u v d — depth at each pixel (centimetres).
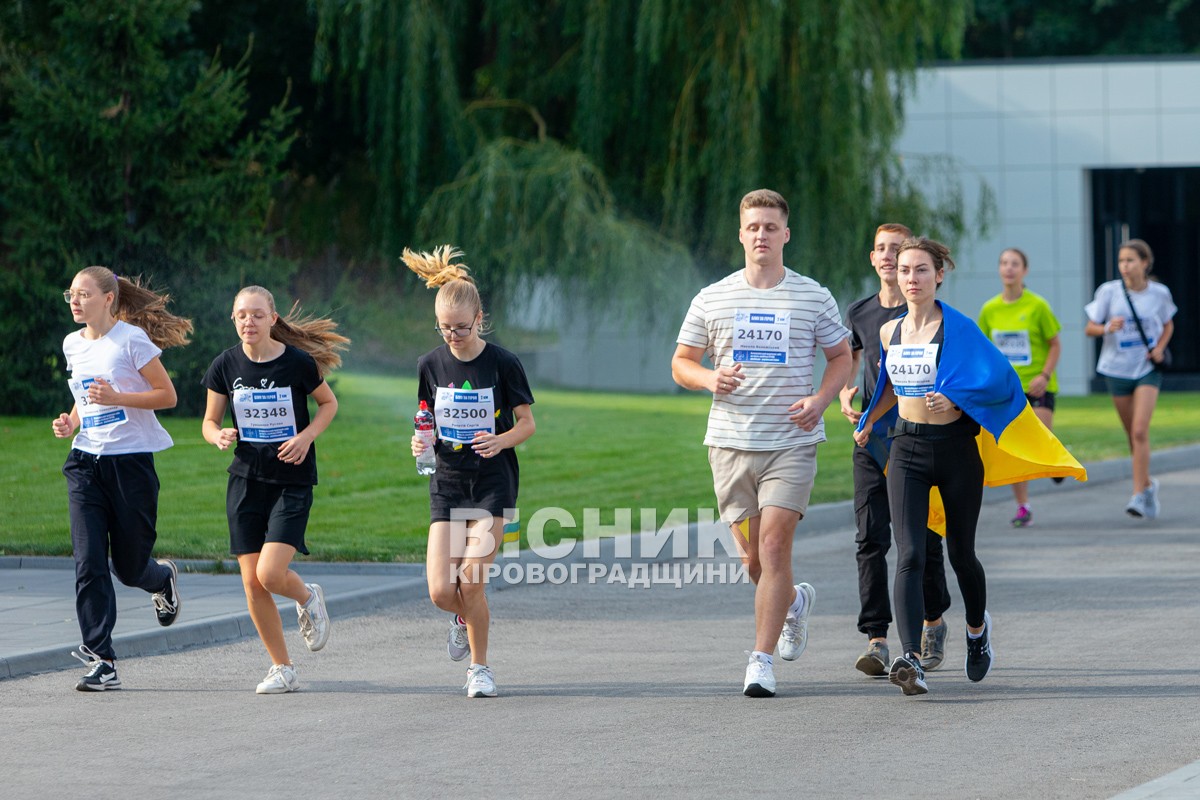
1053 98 10981
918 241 2303
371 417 6631
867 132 8412
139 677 2512
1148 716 2109
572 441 6000
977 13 16288
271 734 2094
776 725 2102
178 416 6856
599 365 10262
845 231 8388
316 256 9656
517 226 8119
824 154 8262
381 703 2295
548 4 9088
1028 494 5069
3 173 6875
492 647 2762
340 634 2900
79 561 2423
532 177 8112
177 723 2172
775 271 2358
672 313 8262
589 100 8538
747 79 8162
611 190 8800
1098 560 3666
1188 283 11712
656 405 7831
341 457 5400
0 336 6769
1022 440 2406
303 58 9244
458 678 2491
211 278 6894
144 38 6975
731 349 2347
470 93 9238
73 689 2416
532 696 2331
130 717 2214
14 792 1800
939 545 2448
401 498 4575
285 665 2397
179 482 4838
